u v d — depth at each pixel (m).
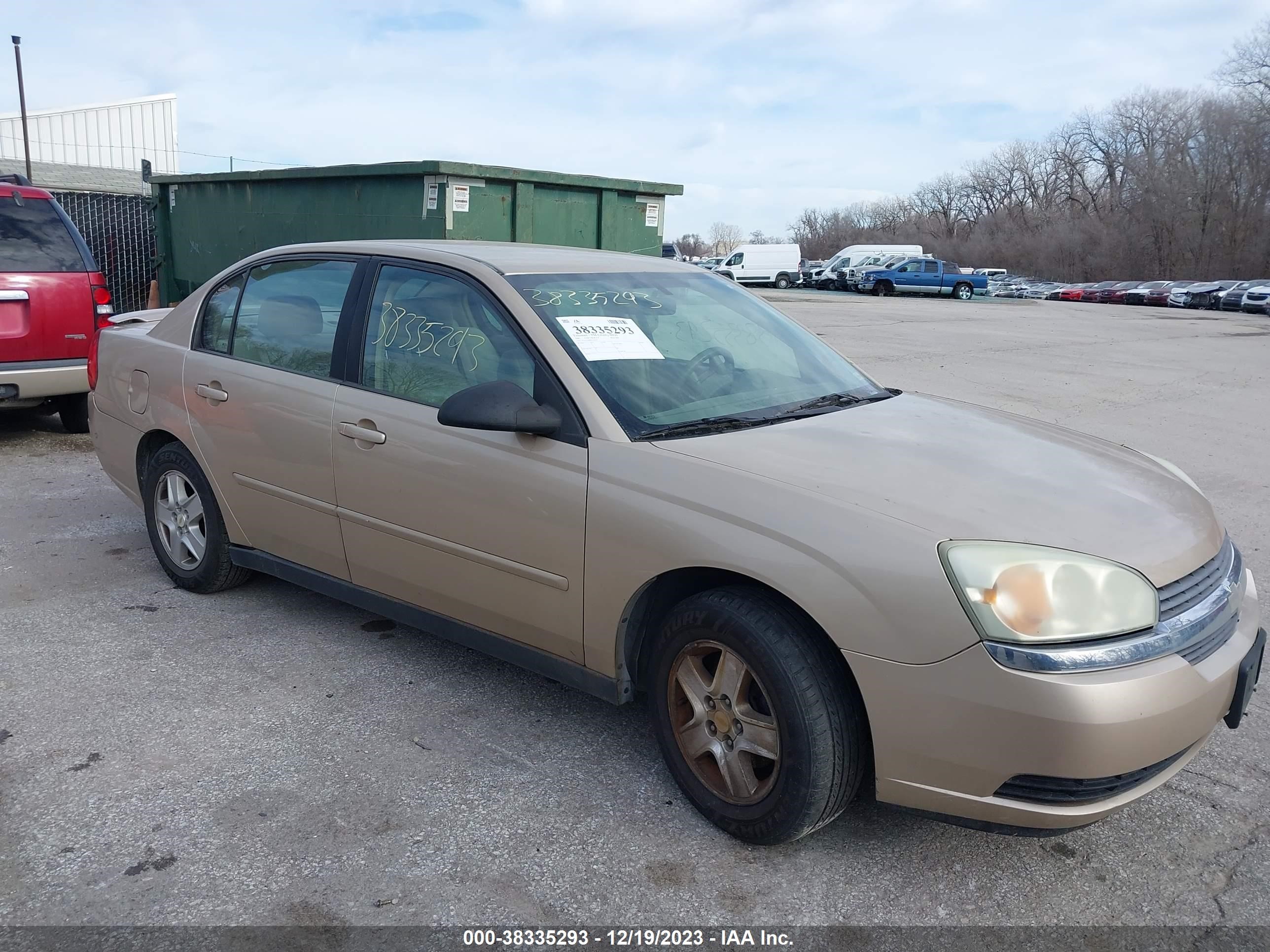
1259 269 67.19
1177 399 11.79
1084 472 2.96
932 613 2.39
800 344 3.98
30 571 4.82
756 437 3.02
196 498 4.44
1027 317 29.55
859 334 20.11
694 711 2.88
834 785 2.60
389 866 2.66
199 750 3.21
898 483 2.69
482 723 3.45
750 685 2.74
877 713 2.47
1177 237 72.44
